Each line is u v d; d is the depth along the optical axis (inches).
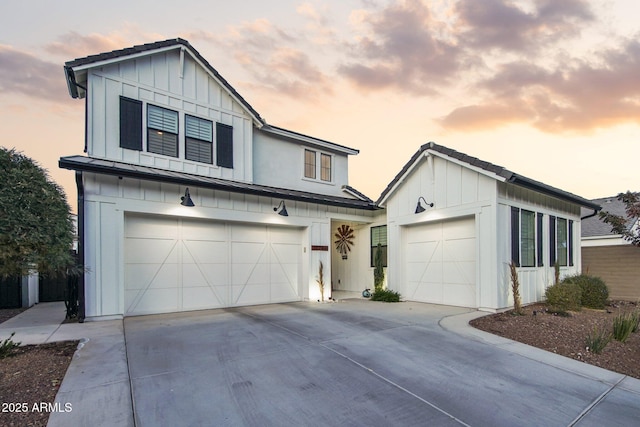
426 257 432.1
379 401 147.2
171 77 388.5
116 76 350.9
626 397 159.6
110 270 306.8
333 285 603.2
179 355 201.8
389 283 466.6
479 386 165.6
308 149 532.7
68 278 311.6
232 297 389.4
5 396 141.3
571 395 159.3
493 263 343.0
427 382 168.7
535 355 213.6
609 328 276.8
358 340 239.5
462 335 254.8
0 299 387.5
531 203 398.3
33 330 261.1
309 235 451.8
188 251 362.9
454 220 398.0
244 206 395.9
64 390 149.2
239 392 152.6
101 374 169.0
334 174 562.6
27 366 177.8
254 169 469.1
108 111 343.3
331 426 125.6
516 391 161.3
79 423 121.7
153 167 364.2
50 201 186.5
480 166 350.3
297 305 405.7
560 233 449.7
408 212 443.5
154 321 301.0
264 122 462.9
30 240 174.7
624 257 484.1
